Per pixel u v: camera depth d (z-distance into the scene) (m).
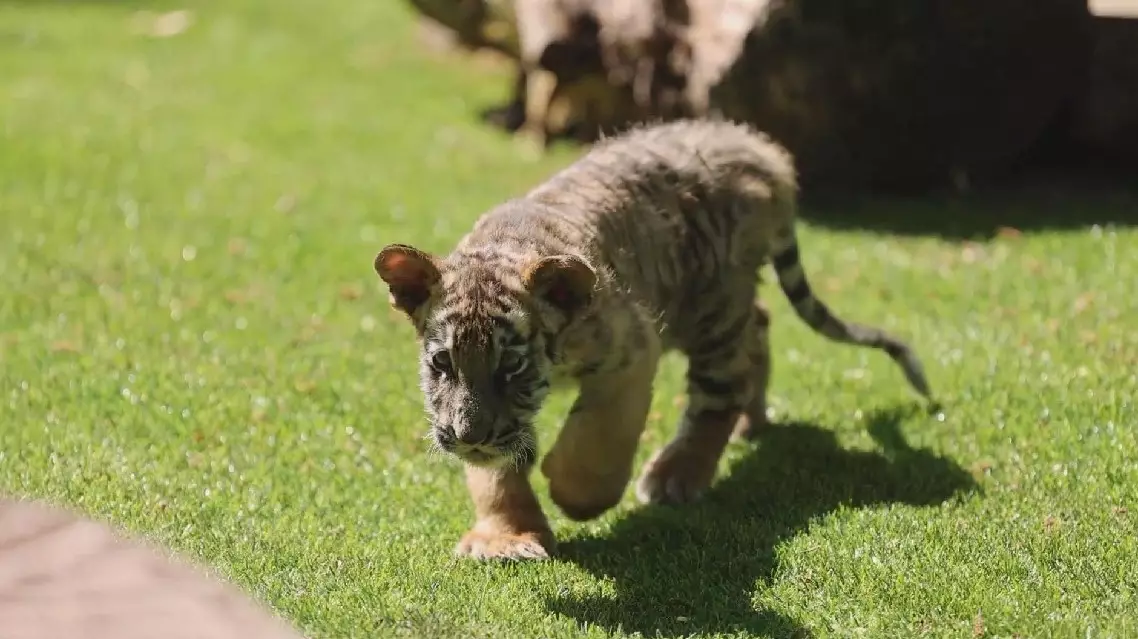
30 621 5.95
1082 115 13.90
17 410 8.44
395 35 21.61
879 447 8.32
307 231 12.52
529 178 14.55
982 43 12.94
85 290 10.79
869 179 13.59
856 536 6.92
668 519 7.47
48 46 20.41
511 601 6.27
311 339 10.01
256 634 5.86
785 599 6.38
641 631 6.11
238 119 16.62
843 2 12.55
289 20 22.86
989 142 13.56
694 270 7.91
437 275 6.48
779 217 8.35
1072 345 9.38
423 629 5.92
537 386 6.52
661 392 9.41
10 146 14.77
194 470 7.74
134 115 16.55
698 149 8.08
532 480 8.12
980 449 8.07
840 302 10.84
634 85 14.29
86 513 6.95
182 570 6.42
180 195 13.53
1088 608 6.12
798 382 9.42
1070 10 13.12
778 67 12.77
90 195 13.32
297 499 7.47
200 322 10.21
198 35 21.64
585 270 6.36
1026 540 6.79
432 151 15.55
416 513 7.43
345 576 6.43
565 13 14.55
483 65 19.69
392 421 8.64
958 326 10.17
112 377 9.00
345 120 16.75
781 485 7.85
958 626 6.04
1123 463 7.57
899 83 12.96
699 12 13.33
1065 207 13.02
